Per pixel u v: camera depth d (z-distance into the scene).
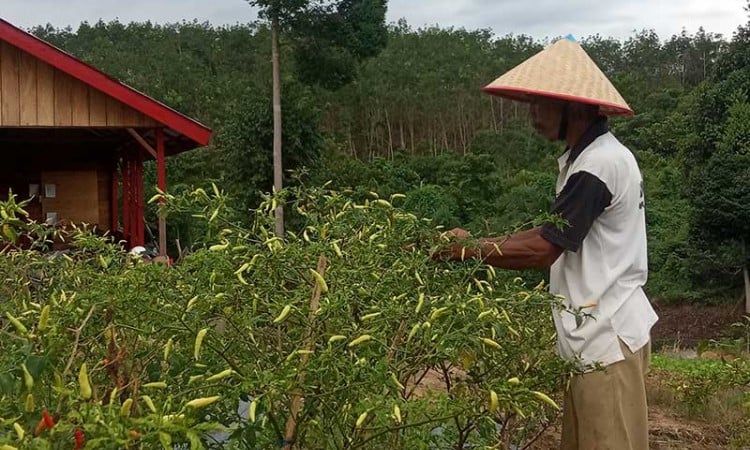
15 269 2.41
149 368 2.12
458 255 2.53
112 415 1.46
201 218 2.34
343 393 1.87
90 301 1.97
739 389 5.69
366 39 21.33
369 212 2.38
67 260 2.45
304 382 1.91
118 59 46.47
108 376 2.06
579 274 2.77
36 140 11.86
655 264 26.64
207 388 1.88
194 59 50.22
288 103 20.14
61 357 1.91
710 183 22.67
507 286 2.54
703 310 22.78
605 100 2.75
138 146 11.50
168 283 2.05
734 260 22.14
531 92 2.79
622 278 2.77
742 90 27.03
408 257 2.28
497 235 2.72
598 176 2.68
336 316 1.98
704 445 5.17
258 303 2.02
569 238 2.63
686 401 5.69
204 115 40.56
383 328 2.04
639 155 42.31
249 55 51.19
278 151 19.25
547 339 2.79
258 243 2.15
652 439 5.29
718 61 29.47
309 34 20.69
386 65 55.59
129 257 2.38
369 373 1.83
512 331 2.33
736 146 24.22
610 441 2.72
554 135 2.90
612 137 2.86
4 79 9.55
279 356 1.98
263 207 2.31
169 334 2.00
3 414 1.59
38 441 1.40
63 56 9.43
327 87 22.25
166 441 1.42
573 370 2.70
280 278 2.08
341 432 1.98
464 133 53.84
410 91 52.88
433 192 28.00
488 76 56.44
